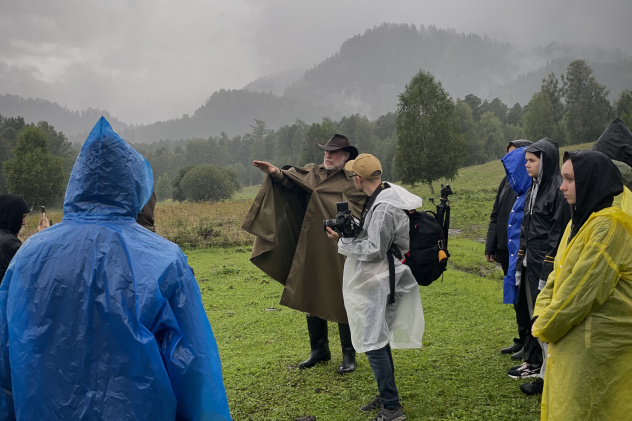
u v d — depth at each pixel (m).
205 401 2.24
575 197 3.09
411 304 4.16
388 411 4.04
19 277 2.20
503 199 5.77
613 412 2.78
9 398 2.18
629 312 2.82
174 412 2.15
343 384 5.02
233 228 20.38
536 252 4.69
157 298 2.19
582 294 2.82
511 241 5.16
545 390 3.05
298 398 4.75
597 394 2.81
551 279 3.26
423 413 4.21
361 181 4.33
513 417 4.03
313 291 5.31
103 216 2.34
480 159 92.88
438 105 56.97
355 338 4.13
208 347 2.32
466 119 92.75
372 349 4.00
